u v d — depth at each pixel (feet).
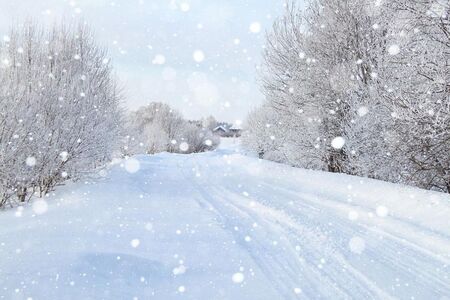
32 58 43.73
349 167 57.72
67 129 42.52
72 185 46.60
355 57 55.67
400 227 25.68
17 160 36.01
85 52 52.80
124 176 56.59
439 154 39.88
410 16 40.32
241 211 32.24
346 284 16.15
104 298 13.17
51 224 24.50
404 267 18.35
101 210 30.83
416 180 43.52
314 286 15.87
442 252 20.54
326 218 29.09
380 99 44.80
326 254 20.20
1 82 35.91
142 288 14.75
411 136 39.75
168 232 23.95
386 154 47.16
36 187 44.73
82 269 15.43
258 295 14.80
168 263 17.93
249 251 20.53
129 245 20.17
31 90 39.73
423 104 37.81
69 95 43.60
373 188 39.73
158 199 38.78
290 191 44.62
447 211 27.58
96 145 49.49
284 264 18.53
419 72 38.68
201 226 26.16
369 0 53.31
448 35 38.06
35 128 37.81
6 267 14.99
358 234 24.32
